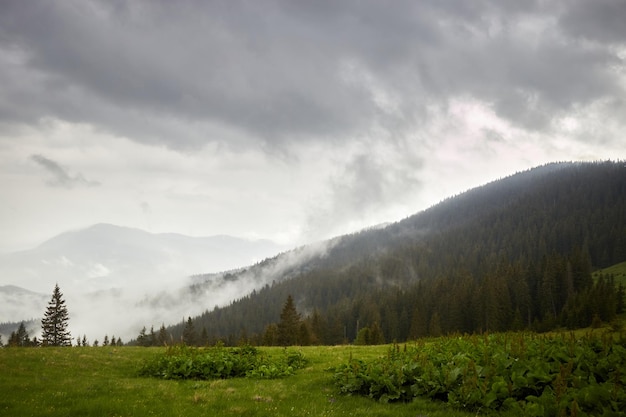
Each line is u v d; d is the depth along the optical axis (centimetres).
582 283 10756
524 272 12156
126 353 2544
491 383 1184
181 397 1309
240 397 1315
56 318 7788
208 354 2092
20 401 1185
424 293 13425
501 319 9244
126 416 1065
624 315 8194
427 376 1301
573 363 1321
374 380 1375
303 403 1256
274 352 2678
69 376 1714
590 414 934
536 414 960
